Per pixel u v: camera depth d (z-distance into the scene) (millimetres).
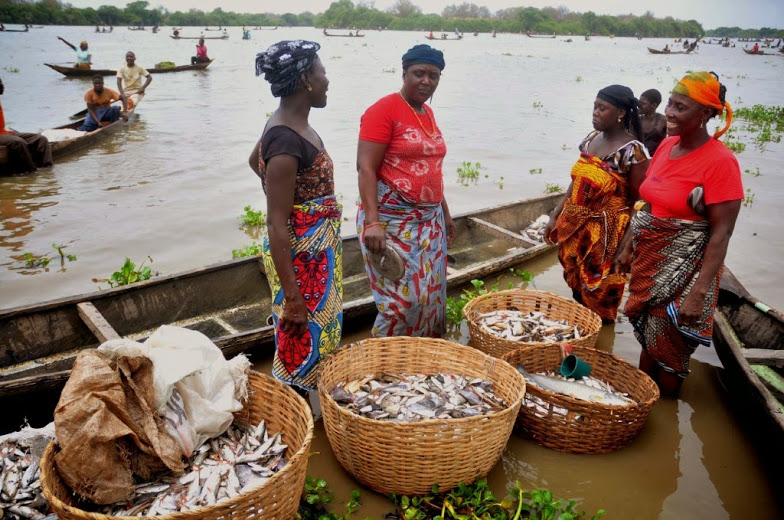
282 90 3096
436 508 3035
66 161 10812
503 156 12398
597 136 4738
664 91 24781
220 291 5371
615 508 3195
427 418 3238
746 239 7535
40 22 109750
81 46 23797
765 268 6602
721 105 3398
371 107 3773
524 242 6520
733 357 4152
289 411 3150
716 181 3463
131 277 5684
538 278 6238
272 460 3061
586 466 3500
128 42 57594
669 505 3234
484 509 3004
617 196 4617
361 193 3799
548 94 23500
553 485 3338
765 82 32531
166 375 2939
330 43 66500
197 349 3154
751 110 19766
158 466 2869
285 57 2988
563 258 5012
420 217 3939
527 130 15531
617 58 51531
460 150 12852
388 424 2895
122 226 7637
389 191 3859
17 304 5516
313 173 3205
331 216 3375
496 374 3627
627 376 3932
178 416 2971
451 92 23453
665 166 3729
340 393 3408
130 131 13555
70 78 23828
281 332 3482
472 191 9680
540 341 4375
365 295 5879
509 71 34438
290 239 3287
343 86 23938
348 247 6109
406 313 4059
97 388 2732
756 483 3430
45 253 6727
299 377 3566
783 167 11797
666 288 3781
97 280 6055
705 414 4066
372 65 35719
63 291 5816
